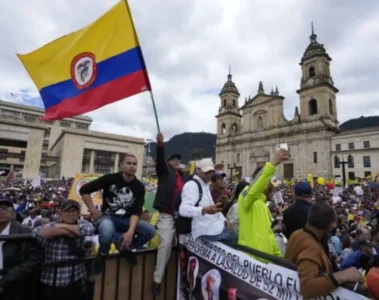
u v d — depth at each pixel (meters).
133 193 3.40
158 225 3.60
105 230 3.09
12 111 85.88
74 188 10.76
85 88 4.04
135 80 3.86
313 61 51.03
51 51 4.34
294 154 50.16
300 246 2.11
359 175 45.84
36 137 54.78
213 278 3.05
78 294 3.02
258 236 3.11
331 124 47.81
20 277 2.53
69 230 3.08
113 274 3.17
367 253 5.20
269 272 2.41
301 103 51.09
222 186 4.35
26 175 52.41
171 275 3.69
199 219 3.25
